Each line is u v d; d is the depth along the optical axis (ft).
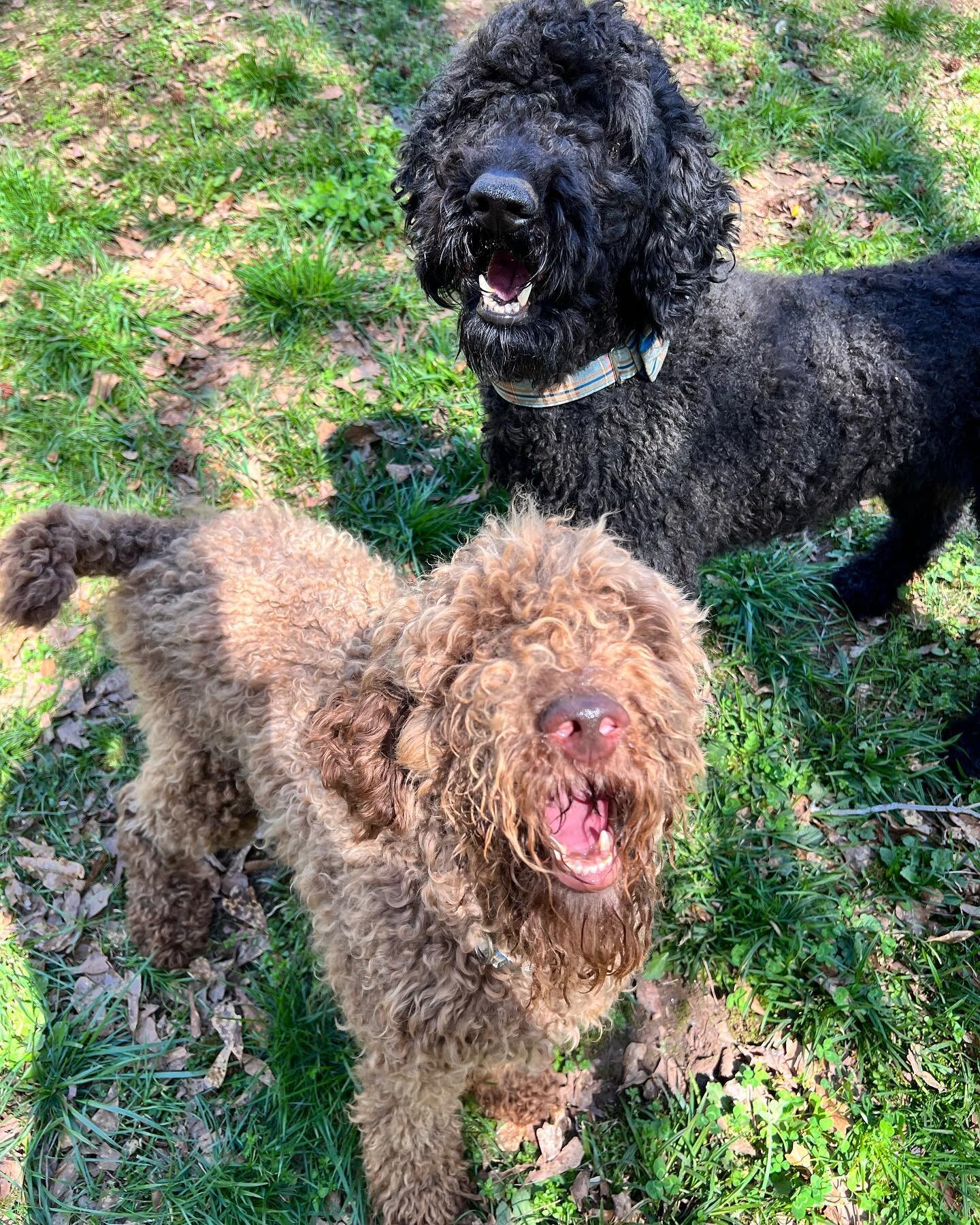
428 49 5.78
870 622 4.04
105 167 4.88
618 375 2.95
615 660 1.72
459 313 3.03
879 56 6.35
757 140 5.56
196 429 4.11
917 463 3.39
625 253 2.82
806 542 4.27
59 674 3.49
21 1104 2.75
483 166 2.61
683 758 1.83
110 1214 2.59
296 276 4.41
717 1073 2.86
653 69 2.84
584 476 3.08
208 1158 2.71
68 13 5.64
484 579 1.77
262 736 2.34
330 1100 2.77
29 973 2.94
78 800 3.29
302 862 2.32
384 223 4.81
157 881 2.92
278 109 5.23
